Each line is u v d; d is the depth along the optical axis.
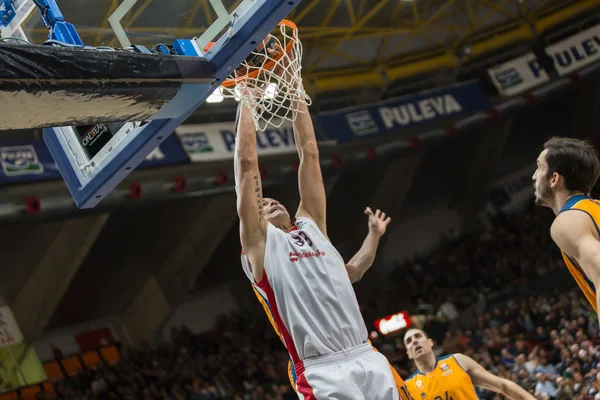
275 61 3.46
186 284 18.19
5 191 12.10
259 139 16.45
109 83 2.77
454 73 20.64
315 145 3.37
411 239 24.03
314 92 18.62
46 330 17.44
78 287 17.23
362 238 22.20
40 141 12.93
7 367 15.20
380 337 18.36
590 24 20.61
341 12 18.16
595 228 2.75
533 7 20.84
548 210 22.78
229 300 20.80
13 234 14.72
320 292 2.84
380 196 21.92
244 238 2.94
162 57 2.97
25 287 16.03
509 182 24.91
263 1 3.00
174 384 15.21
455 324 19.34
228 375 16.03
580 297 16.52
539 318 17.16
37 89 2.59
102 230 16.17
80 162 3.61
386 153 18.36
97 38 3.44
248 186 2.97
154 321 18.62
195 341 18.08
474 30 20.69
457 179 24.16
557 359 13.65
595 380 10.40
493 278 21.31
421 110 19.34
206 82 3.13
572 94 23.42
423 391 6.32
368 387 2.74
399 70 19.89
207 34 3.22
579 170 2.93
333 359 2.76
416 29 19.66
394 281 22.45
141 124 3.32
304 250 2.92
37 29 3.48
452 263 22.67
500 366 13.17
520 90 20.09
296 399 14.97
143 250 17.70
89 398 14.49
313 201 3.25
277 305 2.86
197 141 15.31
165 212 16.97
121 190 13.73
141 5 3.29
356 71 19.58
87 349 17.84
